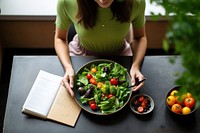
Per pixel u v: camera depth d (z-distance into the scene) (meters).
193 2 0.79
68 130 1.38
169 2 0.78
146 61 1.60
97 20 1.55
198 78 0.74
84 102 1.42
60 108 1.43
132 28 1.76
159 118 1.40
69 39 1.86
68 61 1.58
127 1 1.47
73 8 1.55
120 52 1.79
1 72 2.40
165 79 1.53
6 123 1.39
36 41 2.46
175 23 0.68
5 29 2.32
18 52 2.50
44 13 2.17
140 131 1.37
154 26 2.31
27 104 1.42
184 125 1.38
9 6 2.16
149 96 1.45
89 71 1.50
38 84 1.49
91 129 1.38
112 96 1.41
